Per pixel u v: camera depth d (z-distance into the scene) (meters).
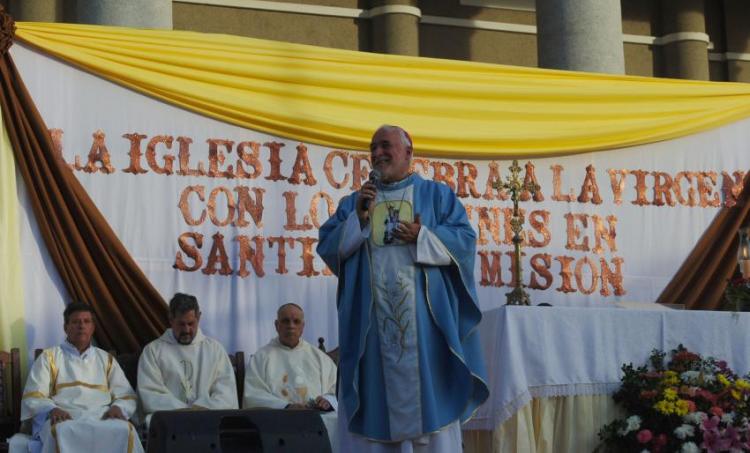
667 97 11.82
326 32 14.05
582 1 12.42
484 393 6.91
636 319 8.67
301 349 9.83
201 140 10.38
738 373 8.85
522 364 8.20
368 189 6.86
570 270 11.34
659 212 11.72
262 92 10.58
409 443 6.78
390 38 14.02
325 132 10.66
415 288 6.95
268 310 10.35
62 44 10.04
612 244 11.52
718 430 8.29
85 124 10.05
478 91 11.22
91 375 9.14
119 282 9.79
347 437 6.95
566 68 12.38
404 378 6.83
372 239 7.07
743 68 15.51
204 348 9.59
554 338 8.38
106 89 10.16
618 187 11.63
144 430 9.16
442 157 11.09
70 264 9.66
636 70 15.21
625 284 11.50
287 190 10.55
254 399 9.48
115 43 10.20
